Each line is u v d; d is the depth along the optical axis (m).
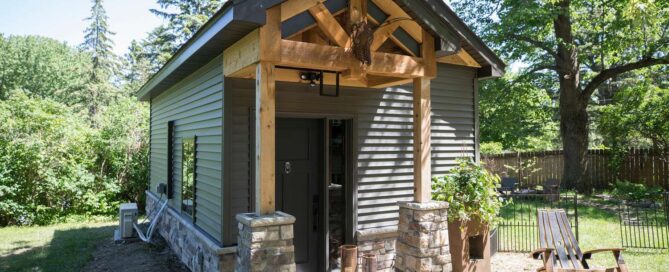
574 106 14.54
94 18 36.50
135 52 35.91
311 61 4.00
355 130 5.81
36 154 10.52
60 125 11.41
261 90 3.84
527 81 15.32
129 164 12.33
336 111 5.66
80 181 11.13
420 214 4.67
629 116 14.26
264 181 3.88
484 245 5.48
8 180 10.30
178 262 6.81
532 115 18.36
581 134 14.55
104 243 8.23
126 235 8.38
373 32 4.43
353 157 5.78
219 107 5.14
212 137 5.44
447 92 6.66
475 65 6.09
